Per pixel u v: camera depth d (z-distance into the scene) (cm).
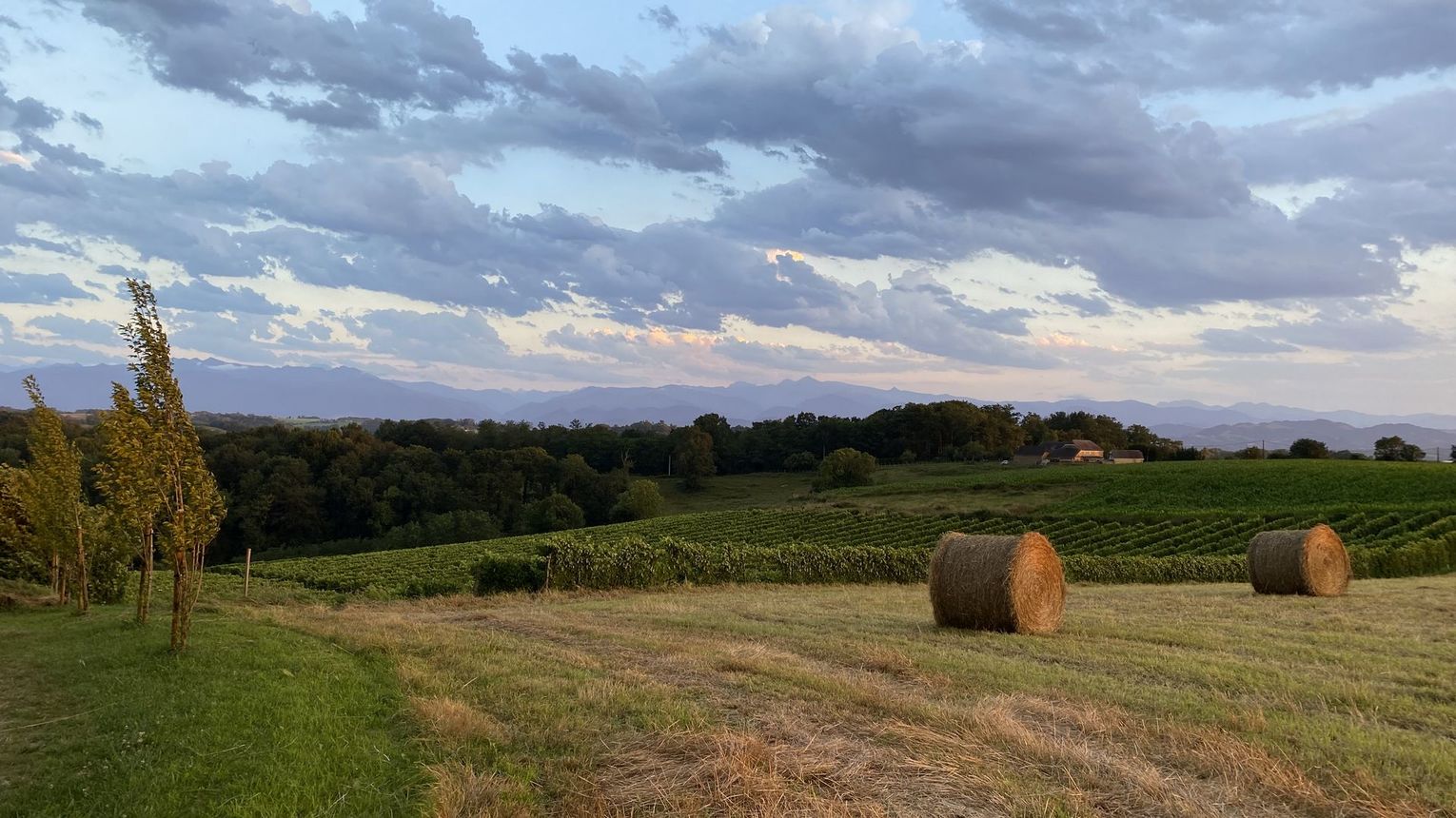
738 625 1267
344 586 3491
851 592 2225
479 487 7969
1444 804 502
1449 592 2044
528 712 712
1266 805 508
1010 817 481
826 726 660
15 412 7450
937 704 730
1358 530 4316
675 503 9312
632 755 595
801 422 12938
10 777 589
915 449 11806
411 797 518
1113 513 5591
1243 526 4716
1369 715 721
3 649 1134
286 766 565
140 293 1054
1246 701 762
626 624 1330
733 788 520
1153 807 500
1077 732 657
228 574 4150
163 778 544
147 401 1054
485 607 1841
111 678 895
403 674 871
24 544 1930
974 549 1355
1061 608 1355
